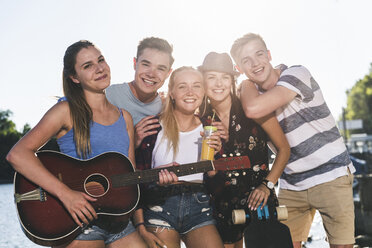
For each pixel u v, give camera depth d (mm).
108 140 3072
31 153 2793
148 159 3389
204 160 3314
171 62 4031
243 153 3594
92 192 2977
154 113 4156
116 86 4074
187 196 3264
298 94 3453
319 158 3555
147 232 3225
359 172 13180
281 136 3469
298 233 3842
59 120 2939
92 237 2912
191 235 3256
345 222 3508
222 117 3697
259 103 3361
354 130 54844
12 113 59344
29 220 2783
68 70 3062
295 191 3725
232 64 3604
